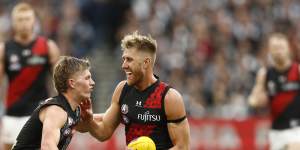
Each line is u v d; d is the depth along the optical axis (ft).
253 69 127.65
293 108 82.02
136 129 53.98
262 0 143.13
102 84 138.00
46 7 142.31
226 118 106.32
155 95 53.26
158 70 128.77
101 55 140.56
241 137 100.12
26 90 75.51
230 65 128.16
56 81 51.24
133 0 149.38
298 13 143.95
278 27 139.54
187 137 53.42
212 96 121.60
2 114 109.70
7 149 76.02
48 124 48.55
